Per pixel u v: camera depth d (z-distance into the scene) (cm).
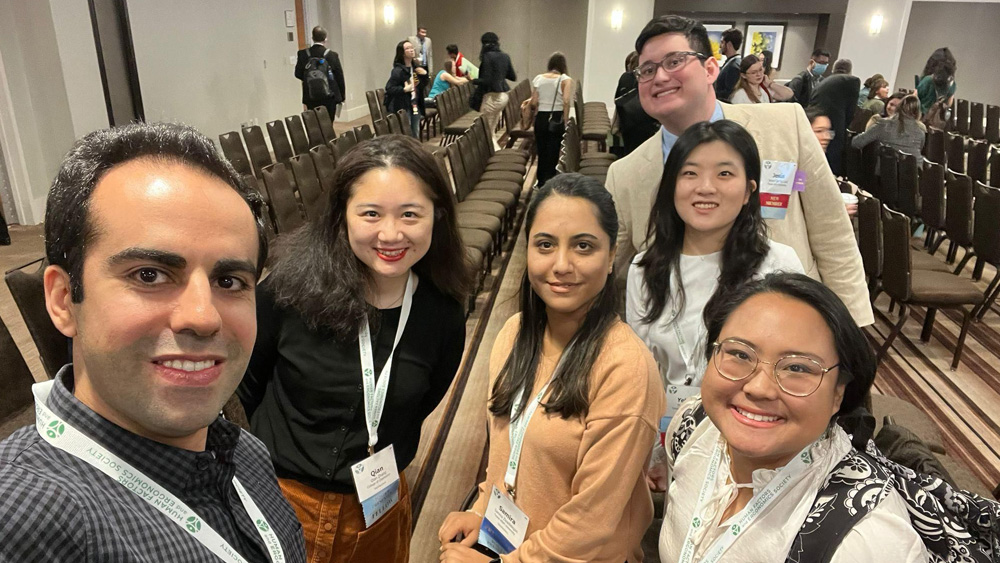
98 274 55
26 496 51
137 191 56
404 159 130
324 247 134
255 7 834
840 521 81
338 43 1112
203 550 64
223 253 59
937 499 84
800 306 86
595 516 109
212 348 59
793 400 84
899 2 1167
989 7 1357
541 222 113
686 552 102
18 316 357
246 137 531
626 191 196
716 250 155
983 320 423
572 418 115
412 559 211
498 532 129
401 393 143
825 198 177
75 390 61
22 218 519
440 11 1368
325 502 141
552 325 124
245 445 86
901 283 349
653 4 1162
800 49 1259
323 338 136
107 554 54
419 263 148
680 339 157
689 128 151
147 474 61
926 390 338
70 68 521
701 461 108
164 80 641
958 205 446
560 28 1345
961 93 1430
